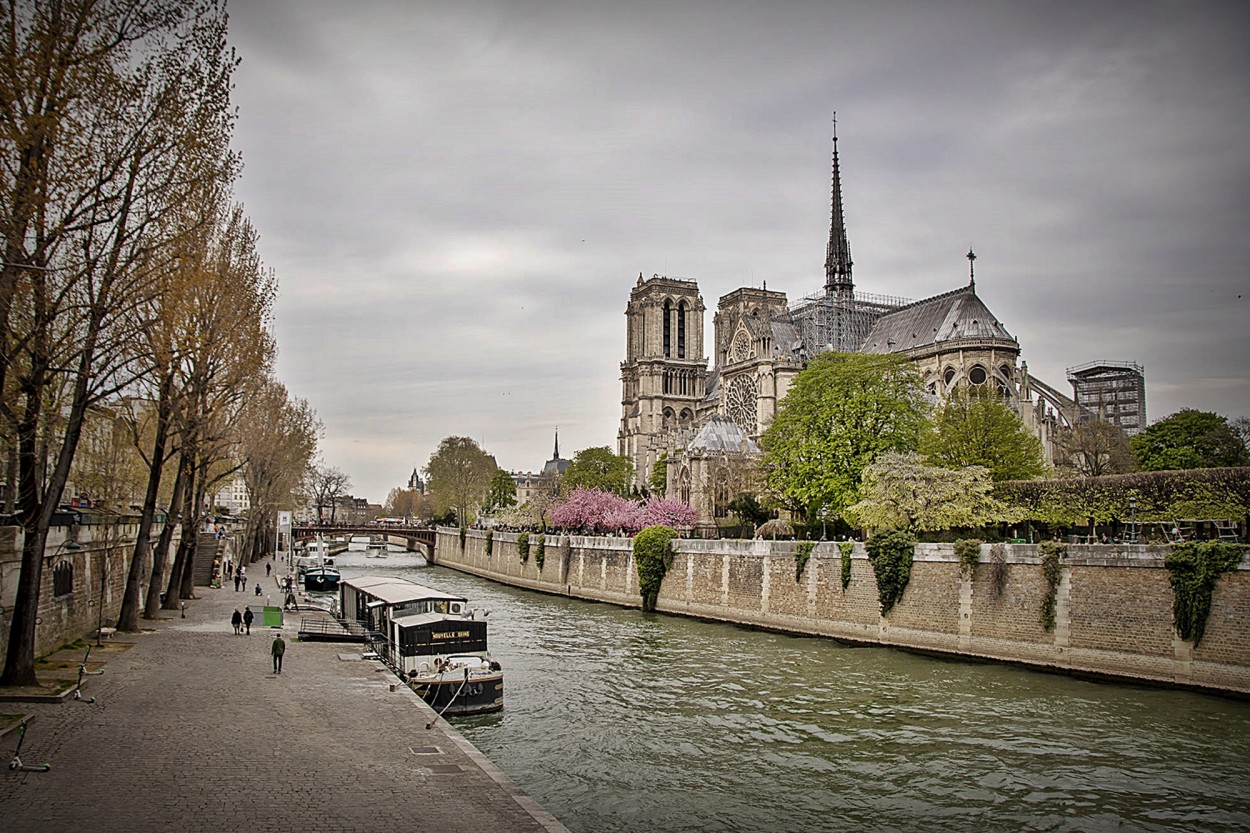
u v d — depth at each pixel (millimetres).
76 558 55625
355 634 64750
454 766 31156
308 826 24734
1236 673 52344
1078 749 43719
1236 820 35375
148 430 84625
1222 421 122125
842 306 188375
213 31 41500
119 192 38656
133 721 35719
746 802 37656
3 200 33531
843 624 77750
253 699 41188
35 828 23531
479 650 56469
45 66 34156
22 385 36719
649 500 142500
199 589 103000
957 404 101812
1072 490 75812
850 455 96000
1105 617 58750
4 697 37469
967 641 67000
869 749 44562
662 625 90000
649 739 46625
